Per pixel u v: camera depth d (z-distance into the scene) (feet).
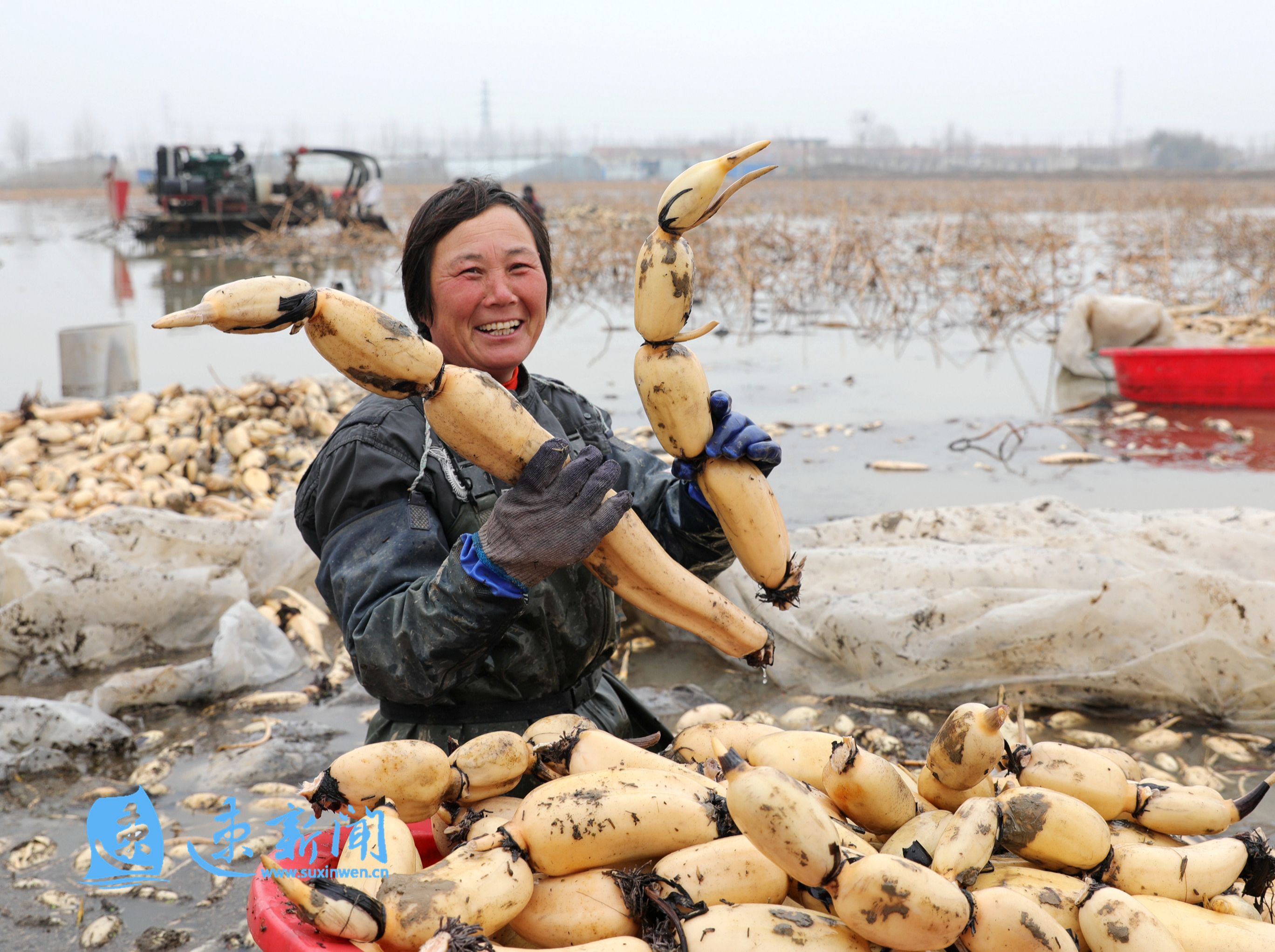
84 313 48.57
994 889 4.83
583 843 5.21
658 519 7.03
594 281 58.59
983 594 11.62
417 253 6.64
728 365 34.86
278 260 73.92
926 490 20.12
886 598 12.09
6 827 9.62
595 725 6.90
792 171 284.82
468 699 6.59
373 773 5.49
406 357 5.10
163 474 21.66
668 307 5.74
